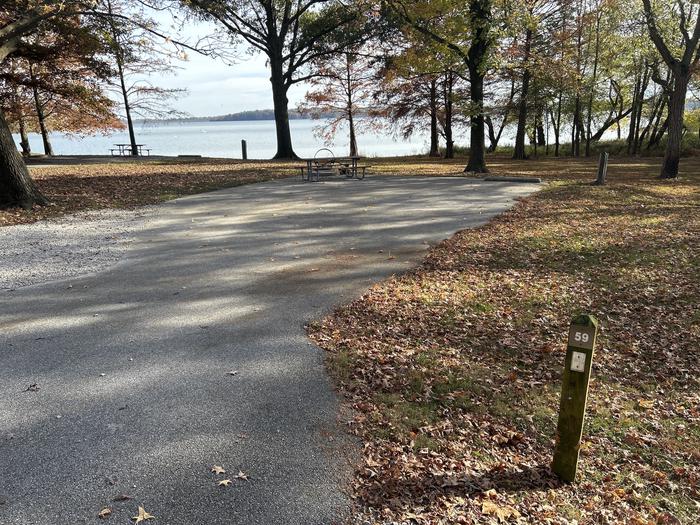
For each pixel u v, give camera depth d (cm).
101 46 2278
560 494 342
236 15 2984
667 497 349
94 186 1642
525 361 533
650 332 618
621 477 366
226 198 1495
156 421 404
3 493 325
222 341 548
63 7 1380
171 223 1152
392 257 884
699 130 4559
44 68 2967
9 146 1273
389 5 2091
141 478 340
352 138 4212
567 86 2525
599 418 439
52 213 1252
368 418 416
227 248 935
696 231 1108
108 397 437
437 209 1314
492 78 3591
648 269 848
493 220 1185
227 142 8181
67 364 495
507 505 325
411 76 3019
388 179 1962
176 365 495
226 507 316
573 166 2698
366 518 310
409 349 546
